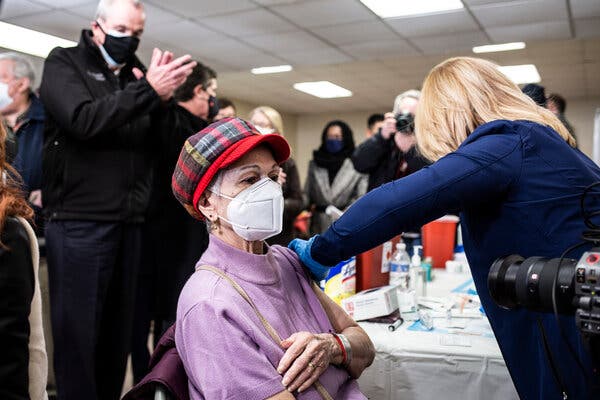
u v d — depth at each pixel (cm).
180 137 227
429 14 452
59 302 201
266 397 89
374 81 789
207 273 100
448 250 253
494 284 89
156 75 196
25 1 422
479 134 101
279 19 468
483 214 102
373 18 464
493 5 427
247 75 742
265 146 106
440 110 112
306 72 721
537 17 453
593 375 90
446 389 130
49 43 546
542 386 99
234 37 524
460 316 159
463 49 573
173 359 100
